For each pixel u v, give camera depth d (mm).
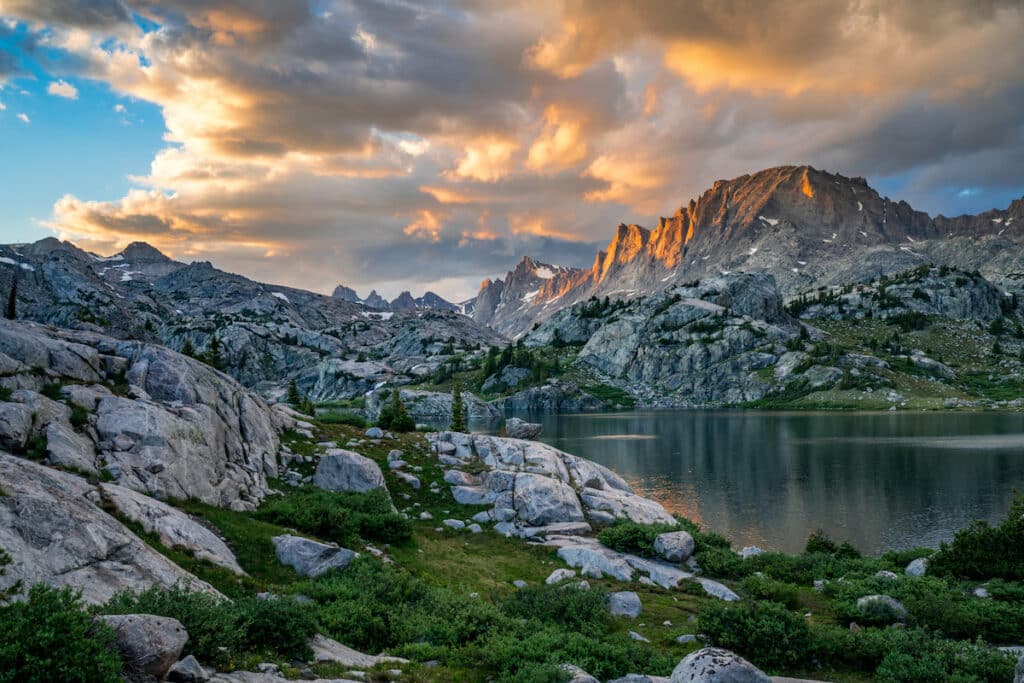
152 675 11500
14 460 20297
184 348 85750
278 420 53656
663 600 32344
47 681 9797
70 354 34344
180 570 19328
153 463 29516
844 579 35719
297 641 16781
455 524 44344
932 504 77312
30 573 14703
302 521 32375
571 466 59156
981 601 27922
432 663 18875
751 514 73312
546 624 24406
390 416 73750
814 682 21250
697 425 197750
